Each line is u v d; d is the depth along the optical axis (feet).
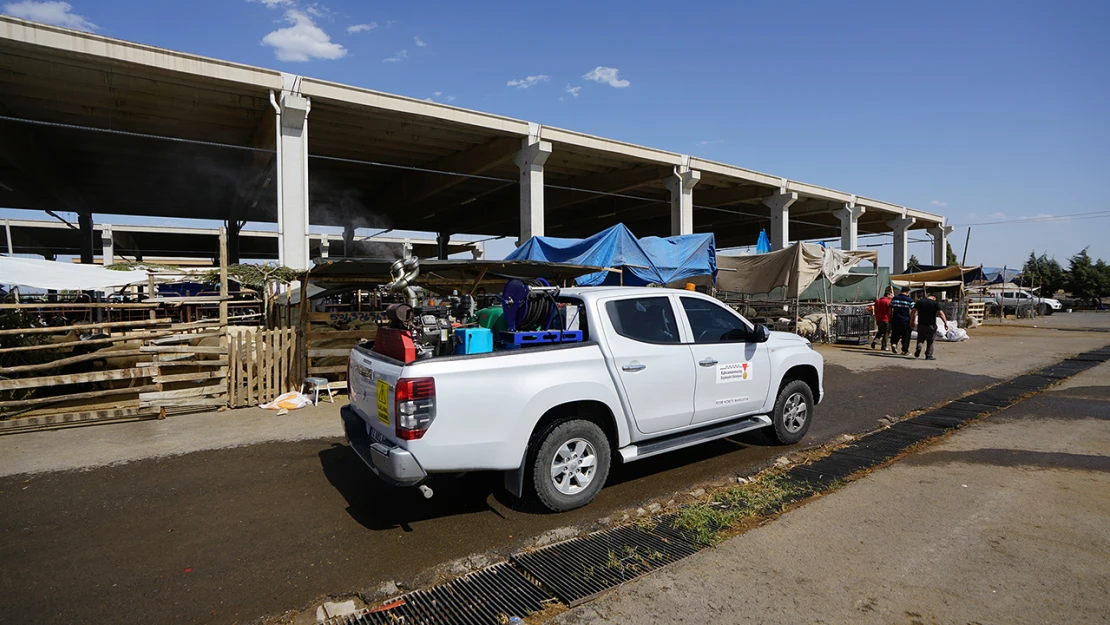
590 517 14.15
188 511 14.66
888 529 12.89
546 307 16.16
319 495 15.74
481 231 116.47
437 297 33.86
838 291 71.10
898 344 56.18
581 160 68.64
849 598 10.14
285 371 27.61
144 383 30.78
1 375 27.84
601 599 10.36
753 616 9.67
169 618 10.09
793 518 13.62
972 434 21.07
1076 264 164.04
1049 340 60.34
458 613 10.12
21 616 10.12
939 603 9.92
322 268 26.16
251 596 10.78
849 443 20.43
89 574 11.57
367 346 16.96
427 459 12.55
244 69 41.50
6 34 34.50
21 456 19.24
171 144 57.82
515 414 13.47
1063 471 16.67
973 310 92.73
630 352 15.57
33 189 65.98
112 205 85.25
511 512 14.53
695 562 11.60
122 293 53.47
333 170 72.95
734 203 88.84
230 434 21.98
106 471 17.74
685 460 18.61
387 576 11.44
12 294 47.39
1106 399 27.17
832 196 89.97
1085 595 10.08
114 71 39.63
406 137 58.44
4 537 13.23
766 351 18.98
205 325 25.91
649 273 43.39
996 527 12.89
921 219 111.14
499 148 59.52
